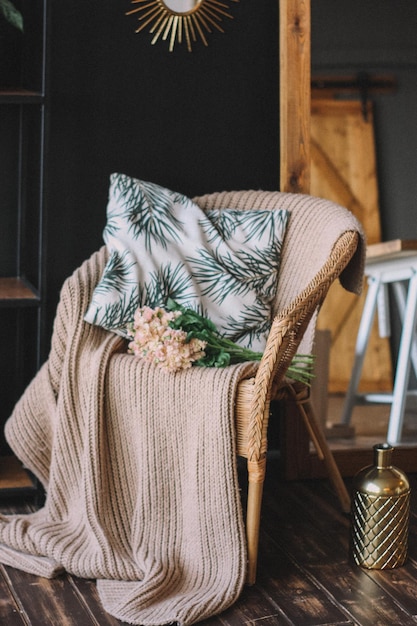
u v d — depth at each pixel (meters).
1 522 2.79
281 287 3.03
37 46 3.12
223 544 2.52
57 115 3.26
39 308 3.01
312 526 2.97
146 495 2.63
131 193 3.01
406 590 2.50
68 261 3.34
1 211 3.35
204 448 2.53
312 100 4.25
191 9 3.30
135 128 3.33
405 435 3.75
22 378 3.38
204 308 2.89
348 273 2.94
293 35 3.32
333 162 4.38
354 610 2.38
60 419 2.80
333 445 3.62
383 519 2.61
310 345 2.87
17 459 3.36
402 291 4.23
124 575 2.54
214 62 3.36
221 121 3.39
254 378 2.57
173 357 2.57
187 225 3.01
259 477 2.50
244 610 2.39
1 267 3.39
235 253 2.99
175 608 2.36
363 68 4.07
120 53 3.28
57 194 3.30
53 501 2.81
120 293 2.79
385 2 3.96
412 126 4.27
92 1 3.24
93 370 2.71
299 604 2.42
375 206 4.41
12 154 3.32
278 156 3.45
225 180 3.42
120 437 2.70
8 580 2.56
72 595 2.47
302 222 3.04
